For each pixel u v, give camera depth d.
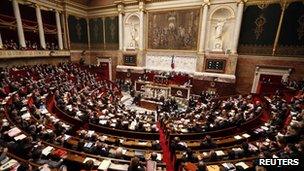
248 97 15.69
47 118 9.09
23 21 19.39
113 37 25.50
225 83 18.78
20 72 16.64
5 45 17.25
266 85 16.02
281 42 16.48
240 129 9.16
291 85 15.03
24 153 5.59
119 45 24.77
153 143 7.45
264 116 11.02
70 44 24.62
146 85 20.75
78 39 25.83
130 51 24.09
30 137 6.02
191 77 20.25
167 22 21.45
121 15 23.66
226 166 5.60
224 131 8.69
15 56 17.59
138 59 23.62
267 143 7.25
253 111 11.12
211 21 18.94
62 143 6.78
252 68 18.11
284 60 16.58
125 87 23.97
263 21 16.92
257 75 17.95
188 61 21.16
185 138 8.16
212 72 19.48
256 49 17.67
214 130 9.02
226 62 18.61
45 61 21.64
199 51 19.75
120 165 5.46
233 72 18.44
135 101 18.80
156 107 17.25
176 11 20.66
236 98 16.03
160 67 23.03
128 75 24.48
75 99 12.67
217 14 18.69
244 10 17.53
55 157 5.66
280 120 9.26
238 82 18.95
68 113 10.11
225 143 7.74
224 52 18.69
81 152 5.90
